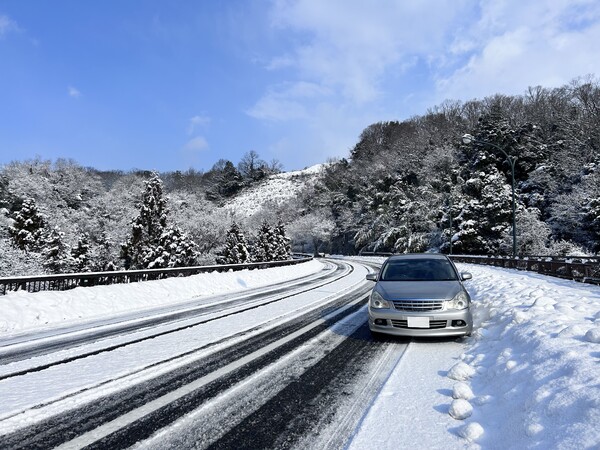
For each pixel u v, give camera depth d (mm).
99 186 69000
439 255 8422
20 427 3613
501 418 3385
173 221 47000
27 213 40031
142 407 4059
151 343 6965
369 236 64875
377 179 72812
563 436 2680
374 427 3494
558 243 34938
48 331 8305
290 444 3244
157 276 16016
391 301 6465
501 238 39594
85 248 38312
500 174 46406
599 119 43375
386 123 103312
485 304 8828
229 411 3934
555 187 40844
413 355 5812
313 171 147125
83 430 3545
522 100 68562
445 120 80375
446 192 53156
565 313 6039
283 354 6062
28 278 10969
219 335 7531
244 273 20609
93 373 5242
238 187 141500
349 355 5934
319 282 20812
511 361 4348
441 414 3732
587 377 3299
